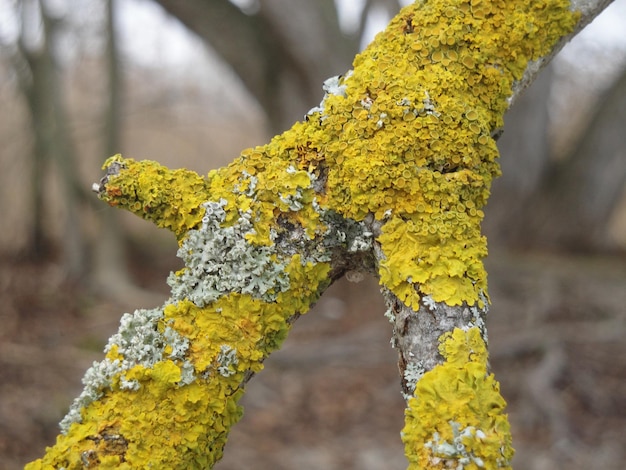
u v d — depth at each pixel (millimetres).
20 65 8188
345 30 7875
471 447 890
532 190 8266
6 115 9258
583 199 8297
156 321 1059
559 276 7145
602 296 6668
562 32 1217
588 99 10680
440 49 1151
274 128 7051
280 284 1075
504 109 1179
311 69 6367
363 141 1089
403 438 943
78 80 9953
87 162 10320
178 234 1113
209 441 1041
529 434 4457
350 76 1162
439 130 1092
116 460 982
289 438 4352
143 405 1016
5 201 9109
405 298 1022
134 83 10812
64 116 8219
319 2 6398
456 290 1010
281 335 1088
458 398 926
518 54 1184
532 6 1191
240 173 1110
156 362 1024
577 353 5555
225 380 1046
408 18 1184
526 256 7887
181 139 11500
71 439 994
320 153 1111
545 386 4883
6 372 4793
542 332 5824
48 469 977
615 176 8250
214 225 1078
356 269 1156
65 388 4672
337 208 1093
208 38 6637
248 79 6812
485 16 1170
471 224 1063
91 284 7785
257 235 1074
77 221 8008
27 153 9039
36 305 6902
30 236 8961
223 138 11703
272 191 1086
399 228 1054
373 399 4957
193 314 1060
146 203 1083
